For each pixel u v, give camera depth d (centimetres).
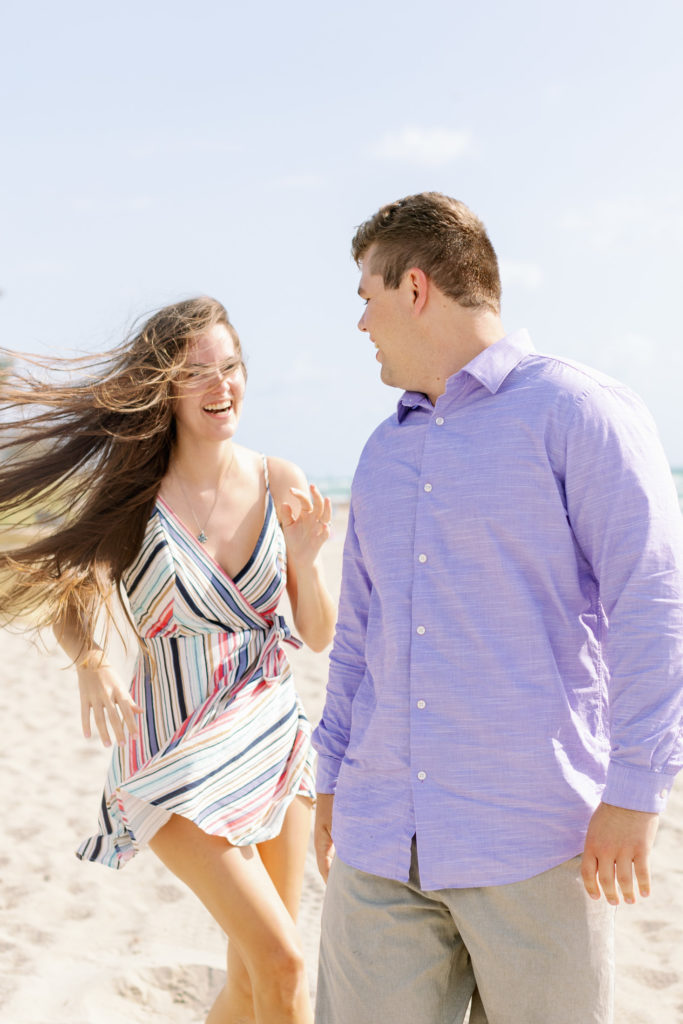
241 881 269
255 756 290
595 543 203
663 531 197
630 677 193
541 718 205
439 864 210
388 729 221
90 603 312
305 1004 265
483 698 208
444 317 223
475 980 228
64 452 317
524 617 207
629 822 191
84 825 534
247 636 305
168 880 468
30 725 734
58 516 320
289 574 336
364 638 251
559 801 205
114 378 303
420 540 217
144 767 281
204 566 302
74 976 371
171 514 305
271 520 320
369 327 232
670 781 192
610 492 200
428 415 229
